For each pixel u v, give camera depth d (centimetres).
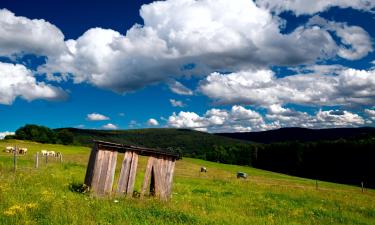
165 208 1730
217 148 19675
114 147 1958
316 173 15050
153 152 2128
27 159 4550
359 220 2388
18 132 17212
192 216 1596
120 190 1981
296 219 2142
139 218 1435
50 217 1209
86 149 11950
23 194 1564
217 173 9169
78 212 1331
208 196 2762
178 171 7531
